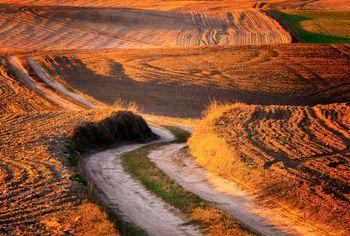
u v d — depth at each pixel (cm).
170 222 4672
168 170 6962
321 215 4612
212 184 6031
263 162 6222
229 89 19025
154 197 5519
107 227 4138
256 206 5138
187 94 18500
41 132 8581
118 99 17712
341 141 7150
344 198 4888
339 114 9181
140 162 7462
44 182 5466
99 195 5516
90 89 19038
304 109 9844
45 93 18000
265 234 4362
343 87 19088
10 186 5359
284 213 4859
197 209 4959
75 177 5728
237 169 6234
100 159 7800
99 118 9756
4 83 19025
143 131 10612
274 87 19175
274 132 7881
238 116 9275
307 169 5841
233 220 4631
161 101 17638
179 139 11175
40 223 4303
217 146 7244
